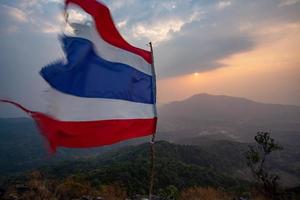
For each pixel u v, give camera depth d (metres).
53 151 4.48
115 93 5.64
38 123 4.39
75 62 5.08
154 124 6.11
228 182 69.75
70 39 5.13
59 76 4.88
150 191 6.00
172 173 60.38
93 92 5.34
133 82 5.95
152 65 6.21
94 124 5.26
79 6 5.16
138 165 56.34
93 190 12.76
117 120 5.55
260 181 16.66
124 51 5.89
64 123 4.84
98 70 5.49
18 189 10.52
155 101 6.16
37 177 11.80
